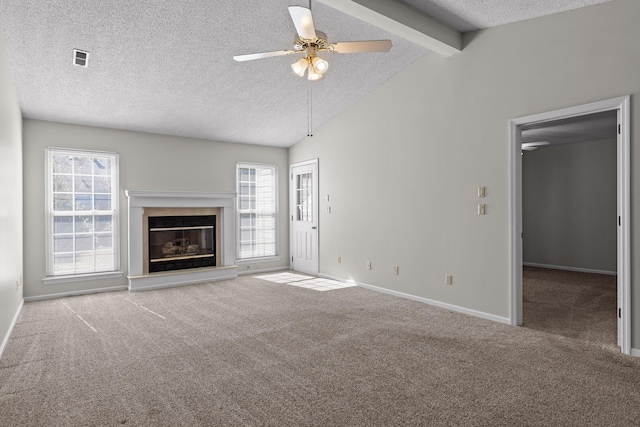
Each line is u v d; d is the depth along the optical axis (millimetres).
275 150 7234
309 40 2879
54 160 5172
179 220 6070
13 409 2266
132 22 3420
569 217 7324
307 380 2625
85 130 5332
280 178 7324
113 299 4977
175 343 3361
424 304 4664
